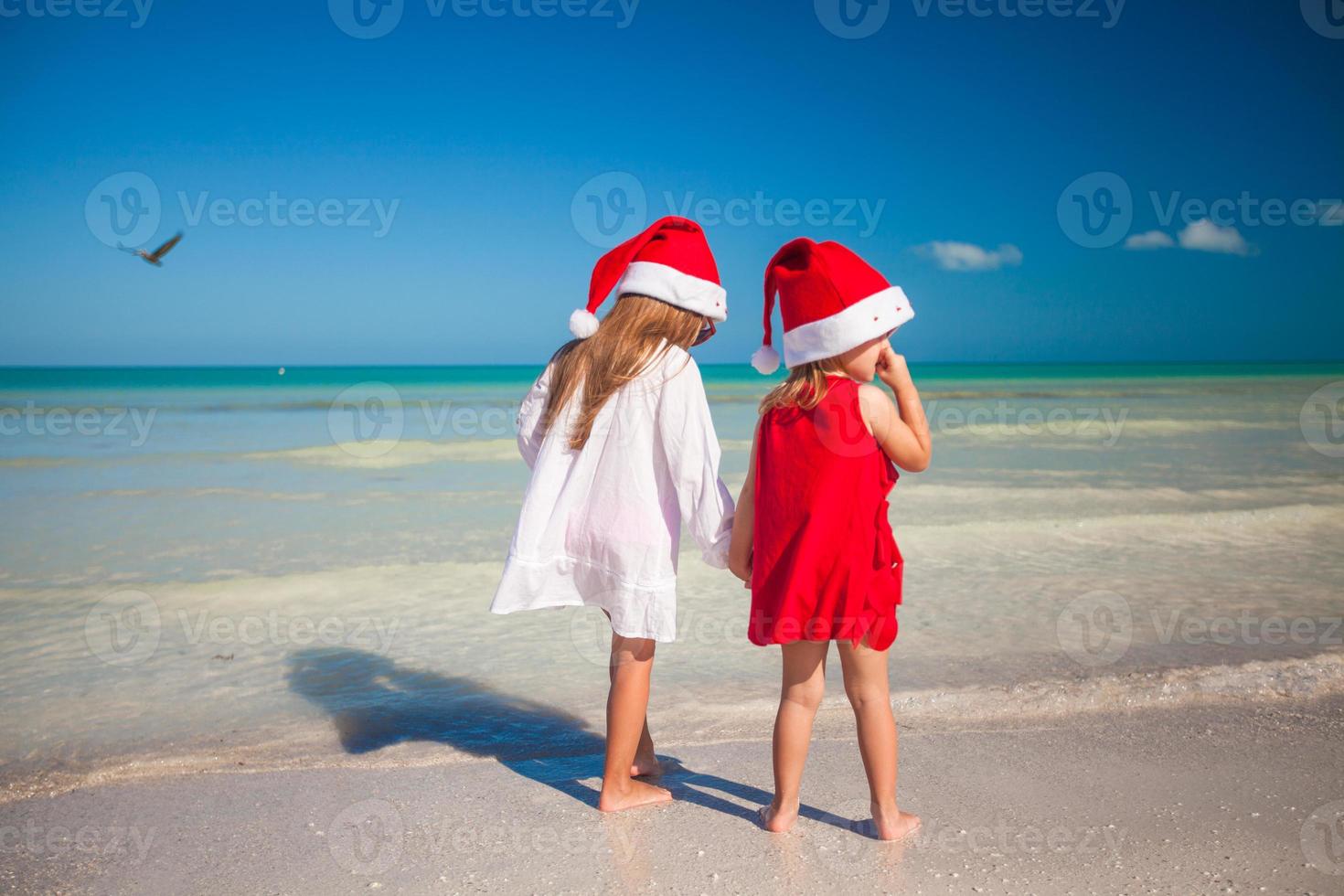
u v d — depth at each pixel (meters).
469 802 2.54
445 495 8.47
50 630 4.25
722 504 2.41
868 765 2.28
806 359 2.22
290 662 3.84
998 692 3.34
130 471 10.02
